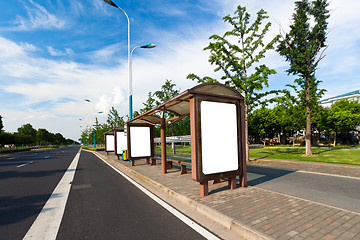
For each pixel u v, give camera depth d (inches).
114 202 192.9
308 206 154.9
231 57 439.8
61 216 158.6
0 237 124.5
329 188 214.4
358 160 402.3
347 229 115.6
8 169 452.8
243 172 221.6
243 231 119.3
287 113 973.8
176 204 183.2
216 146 201.3
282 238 105.9
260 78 417.4
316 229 116.0
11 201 201.3
